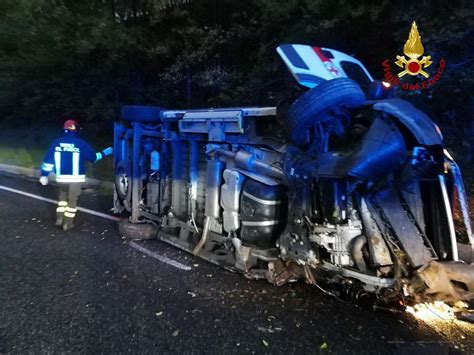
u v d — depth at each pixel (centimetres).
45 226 711
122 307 413
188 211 579
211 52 1213
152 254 572
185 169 591
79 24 1417
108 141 1723
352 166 361
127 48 1397
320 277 425
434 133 358
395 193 379
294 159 426
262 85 1064
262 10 1016
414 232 375
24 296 434
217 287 462
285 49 468
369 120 415
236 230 486
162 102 1493
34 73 1906
